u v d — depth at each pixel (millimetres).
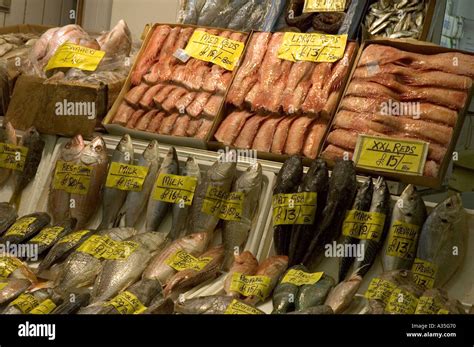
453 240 2447
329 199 2549
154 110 3199
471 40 4348
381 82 2844
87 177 2939
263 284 2381
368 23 3277
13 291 2348
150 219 2834
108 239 2646
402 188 2660
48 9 4441
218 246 2629
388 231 2531
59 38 3521
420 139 2660
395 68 2857
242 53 3217
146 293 2271
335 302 2240
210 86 3166
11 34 4035
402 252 2484
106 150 3002
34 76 3232
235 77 3135
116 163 2934
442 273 2438
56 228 2799
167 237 2760
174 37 3412
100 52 3414
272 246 2664
